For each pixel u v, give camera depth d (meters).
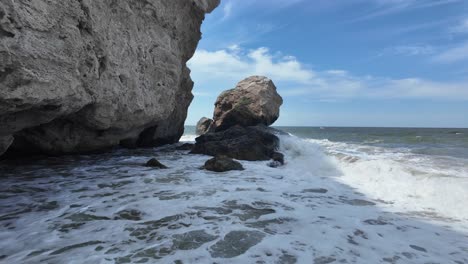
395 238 4.48
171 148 16.67
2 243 3.94
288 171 10.05
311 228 4.77
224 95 24.92
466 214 5.71
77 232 4.37
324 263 3.60
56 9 6.60
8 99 5.59
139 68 11.20
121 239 4.13
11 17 5.34
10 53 5.34
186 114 20.36
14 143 9.54
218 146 13.41
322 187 7.83
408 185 7.85
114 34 9.50
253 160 12.21
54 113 7.16
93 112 9.02
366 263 3.63
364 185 8.21
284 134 17.00
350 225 4.98
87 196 6.36
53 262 3.41
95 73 8.29
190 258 3.61
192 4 15.28
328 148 15.78
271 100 23.56
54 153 10.64
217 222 4.90
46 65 6.27
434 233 4.72
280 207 5.87
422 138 25.56
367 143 21.42
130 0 10.58
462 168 9.69
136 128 12.50
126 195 6.46
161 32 12.98
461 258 3.84
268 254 3.79
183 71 17.56
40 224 4.69
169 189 7.03
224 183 7.83
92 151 12.16
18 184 7.38
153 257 3.60
